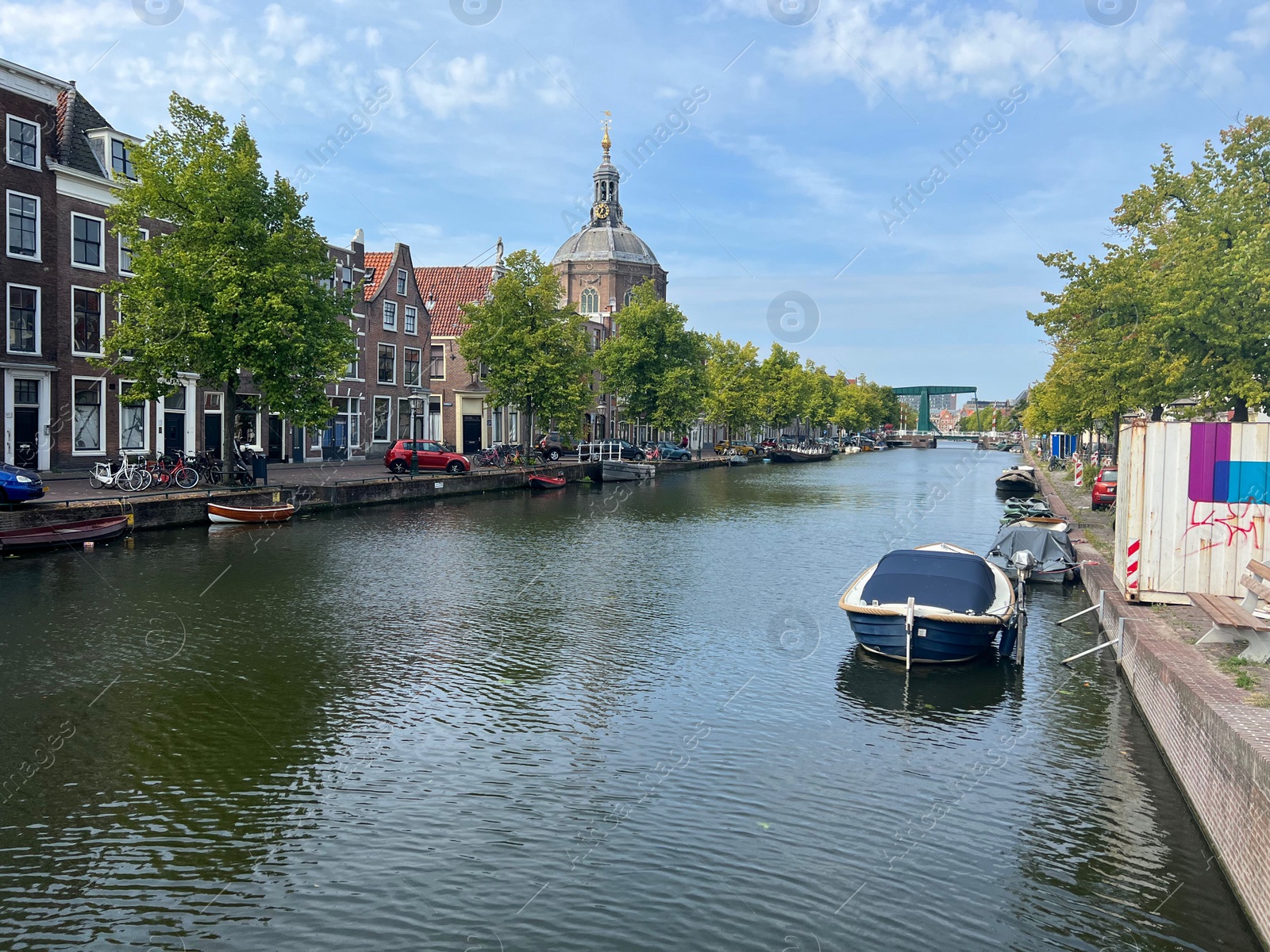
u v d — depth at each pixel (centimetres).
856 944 585
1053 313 2472
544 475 4075
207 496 2323
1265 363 1791
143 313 2391
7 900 618
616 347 5509
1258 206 1823
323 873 657
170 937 582
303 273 2561
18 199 2622
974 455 9156
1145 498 1209
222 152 2441
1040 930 602
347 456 4225
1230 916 613
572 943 582
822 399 9438
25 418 2677
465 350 4156
